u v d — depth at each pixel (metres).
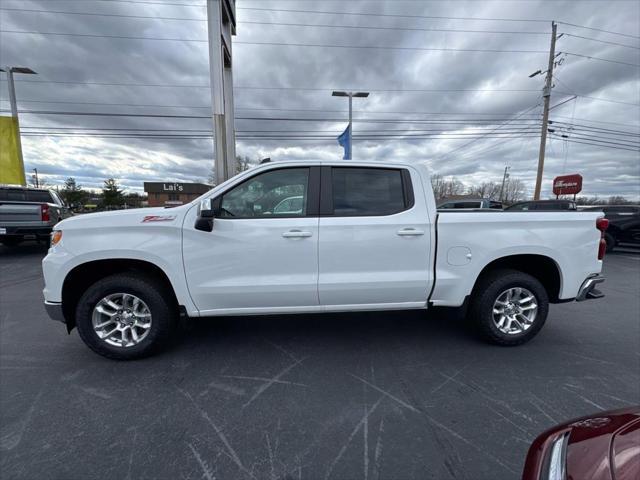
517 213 3.31
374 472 1.85
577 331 3.94
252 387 2.71
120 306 3.11
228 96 11.47
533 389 2.69
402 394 2.62
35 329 4.00
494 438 2.12
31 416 2.33
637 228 10.62
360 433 2.17
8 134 14.45
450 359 3.19
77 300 3.24
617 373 2.95
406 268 3.21
